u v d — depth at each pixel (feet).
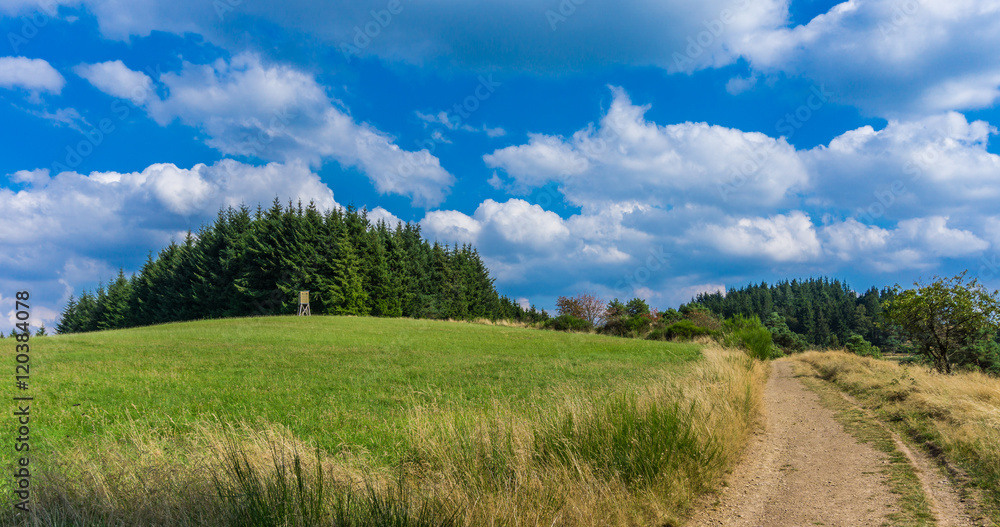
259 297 183.73
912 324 75.51
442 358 66.28
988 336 81.76
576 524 14.37
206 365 51.93
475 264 280.72
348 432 26.61
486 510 13.83
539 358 69.62
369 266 193.16
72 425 27.22
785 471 22.85
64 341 70.79
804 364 92.53
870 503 17.62
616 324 151.74
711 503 18.52
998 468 19.03
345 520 12.00
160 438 23.52
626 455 19.34
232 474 13.91
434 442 20.54
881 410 36.19
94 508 13.10
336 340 82.48
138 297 232.12
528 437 19.92
